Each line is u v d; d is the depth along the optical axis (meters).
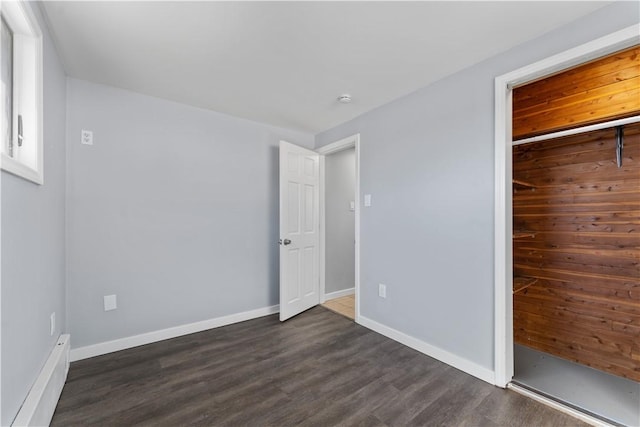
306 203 3.54
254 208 3.27
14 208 1.22
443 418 1.65
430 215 2.39
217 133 3.00
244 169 3.20
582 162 2.28
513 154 2.63
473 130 2.10
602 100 1.95
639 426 1.60
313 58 2.01
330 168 3.99
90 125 2.34
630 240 2.08
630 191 2.07
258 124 3.30
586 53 1.58
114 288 2.45
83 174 2.31
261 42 1.83
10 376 1.17
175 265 2.75
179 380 2.01
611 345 2.18
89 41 1.81
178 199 2.77
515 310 2.70
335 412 1.69
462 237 2.16
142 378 2.03
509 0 1.47
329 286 4.00
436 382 2.00
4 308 1.12
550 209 2.45
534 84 2.29
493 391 1.89
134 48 1.89
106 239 2.41
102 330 2.39
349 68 2.15
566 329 2.40
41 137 1.54
